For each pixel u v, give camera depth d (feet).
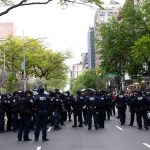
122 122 95.71
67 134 74.33
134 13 180.34
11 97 82.64
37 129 63.26
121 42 181.27
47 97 63.26
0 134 77.20
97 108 82.43
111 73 192.85
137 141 60.95
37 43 233.76
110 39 184.14
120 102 95.30
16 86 204.95
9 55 225.15
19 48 224.94
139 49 146.30
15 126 81.66
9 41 226.17
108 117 114.21
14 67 226.99
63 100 101.71
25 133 63.82
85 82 403.95
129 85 265.34
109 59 185.88
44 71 242.17
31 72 239.91
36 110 63.00
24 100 63.46
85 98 82.69
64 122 108.06
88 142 60.75
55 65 242.37
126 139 64.13
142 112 81.76
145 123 81.92
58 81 270.46
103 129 84.07
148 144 56.75
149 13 179.32
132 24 180.55
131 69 181.78
